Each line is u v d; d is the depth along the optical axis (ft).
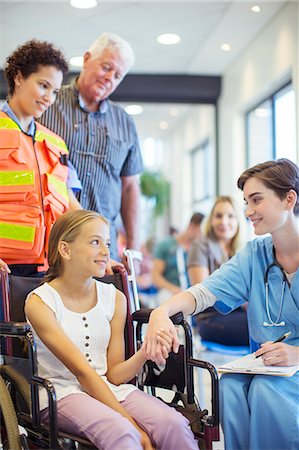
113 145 9.95
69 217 6.31
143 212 34.01
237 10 14.57
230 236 11.32
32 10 14.60
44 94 7.40
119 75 9.66
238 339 9.52
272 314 6.58
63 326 6.16
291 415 5.81
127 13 14.84
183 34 16.33
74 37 16.35
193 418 5.87
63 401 5.69
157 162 34.55
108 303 6.52
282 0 13.89
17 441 5.60
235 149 19.16
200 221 15.44
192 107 26.18
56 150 7.92
